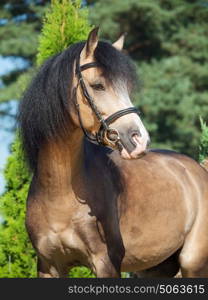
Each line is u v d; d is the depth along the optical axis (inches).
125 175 267.1
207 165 330.6
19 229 373.4
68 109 240.5
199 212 292.5
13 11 1100.5
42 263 258.5
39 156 247.9
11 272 375.9
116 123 231.8
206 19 1086.4
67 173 242.7
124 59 239.1
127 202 261.3
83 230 244.5
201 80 1030.4
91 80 235.3
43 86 243.4
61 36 372.8
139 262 274.8
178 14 1066.1
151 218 269.7
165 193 277.4
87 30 380.5
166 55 1080.8
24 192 373.7
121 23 1053.8
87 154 256.4
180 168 297.0
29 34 1033.5
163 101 968.9
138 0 1015.6
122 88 233.8
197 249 288.4
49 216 247.1
